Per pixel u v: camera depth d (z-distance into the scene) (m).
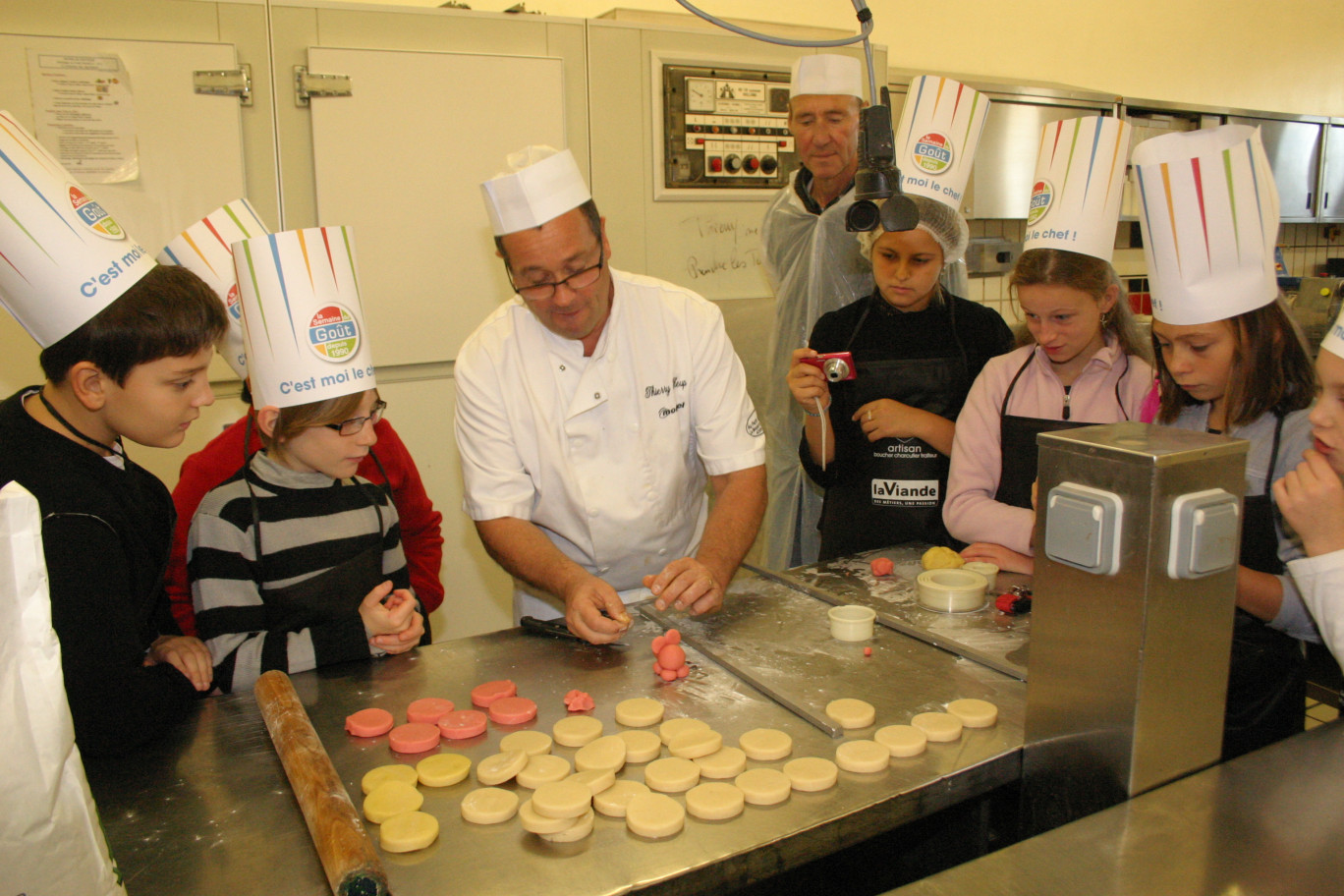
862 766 0.81
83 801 0.56
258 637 1.08
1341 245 4.68
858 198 1.05
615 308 1.34
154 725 0.89
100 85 1.81
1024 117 3.27
